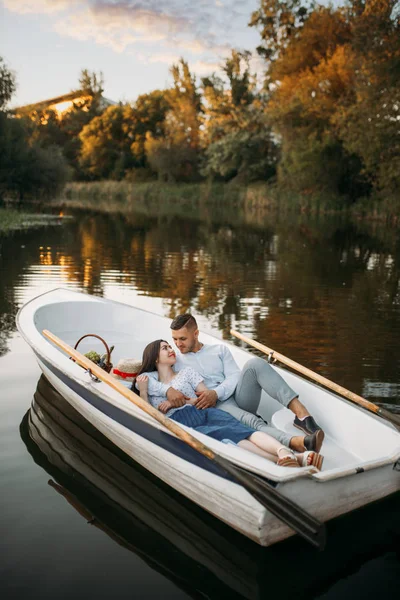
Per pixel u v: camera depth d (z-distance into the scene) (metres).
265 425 2.99
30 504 2.67
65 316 4.75
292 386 3.46
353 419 3.08
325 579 2.27
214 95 41.69
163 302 7.21
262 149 36.81
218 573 2.28
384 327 6.16
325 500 2.42
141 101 53.62
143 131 53.22
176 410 3.05
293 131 28.25
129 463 3.15
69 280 8.52
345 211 26.83
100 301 4.96
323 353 5.15
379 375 4.57
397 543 2.51
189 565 2.31
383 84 21.23
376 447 2.93
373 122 21.52
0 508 2.63
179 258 11.48
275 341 5.52
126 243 13.93
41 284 8.08
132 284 8.41
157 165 46.69
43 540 2.42
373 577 2.29
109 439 3.38
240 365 3.86
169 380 3.33
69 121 62.47
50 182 26.73
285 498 2.23
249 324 6.18
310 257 12.10
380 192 23.66
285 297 7.75
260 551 2.44
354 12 26.78
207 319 6.36
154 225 19.80
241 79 40.88
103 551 2.37
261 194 31.78
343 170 26.98
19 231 16.05
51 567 2.25
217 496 2.50
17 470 2.97
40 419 3.59
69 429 3.50
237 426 2.94
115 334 4.85
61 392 3.79
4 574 2.20
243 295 7.82
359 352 5.20
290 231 18.56
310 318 6.52
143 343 4.69
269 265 10.79
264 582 2.23
